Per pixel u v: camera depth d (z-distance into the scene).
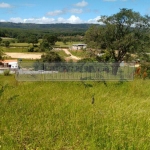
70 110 7.96
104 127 6.47
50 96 9.89
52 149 5.50
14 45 160.25
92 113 7.60
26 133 6.17
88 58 38.62
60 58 64.50
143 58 36.88
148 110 8.20
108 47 39.00
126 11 38.03
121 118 7.06
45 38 157.50
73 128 6.41
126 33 39.03
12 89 11.47
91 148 5.41
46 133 6.16
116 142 5.59
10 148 5.43
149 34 38.56
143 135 6.05
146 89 11.61
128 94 10.77
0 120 7.07
